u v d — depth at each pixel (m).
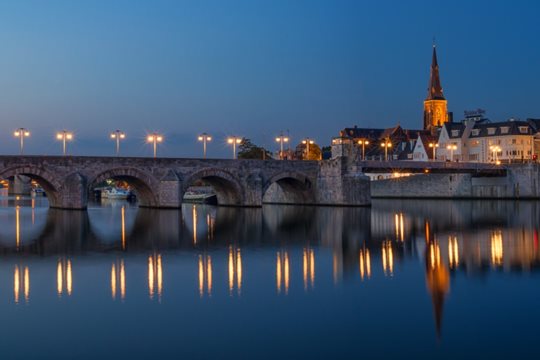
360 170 132.25
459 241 68.62
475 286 44.06
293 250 62.19
